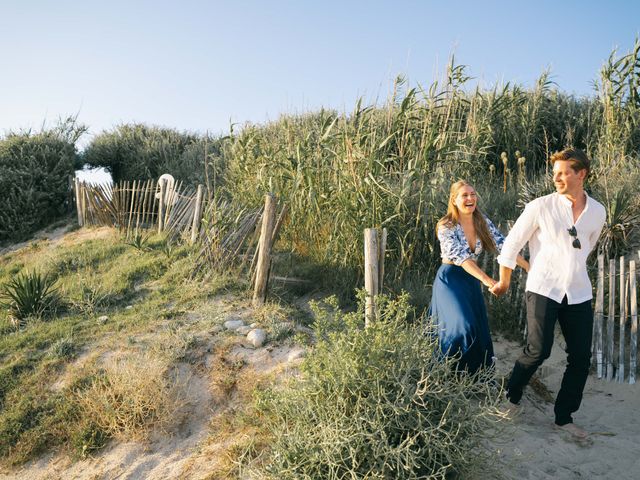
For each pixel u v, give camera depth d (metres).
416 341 3.29
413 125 7.00
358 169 6.34
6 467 4.26
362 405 3.02
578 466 3.31
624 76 8.57
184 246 8.43
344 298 6.06
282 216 6.16
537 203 3.56
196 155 13.70
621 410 4.15
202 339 5.30
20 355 5.67
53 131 14.29
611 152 8.20
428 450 2.88
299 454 3.00
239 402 4.36
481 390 3.26
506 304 5.54
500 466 3.20
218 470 3.50
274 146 8.56
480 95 8.52
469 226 4.18
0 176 12.29
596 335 4.80
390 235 6.20
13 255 10.89
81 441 4.27
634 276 4.78
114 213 10.77
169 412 4.35
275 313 5.73
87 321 6.31
